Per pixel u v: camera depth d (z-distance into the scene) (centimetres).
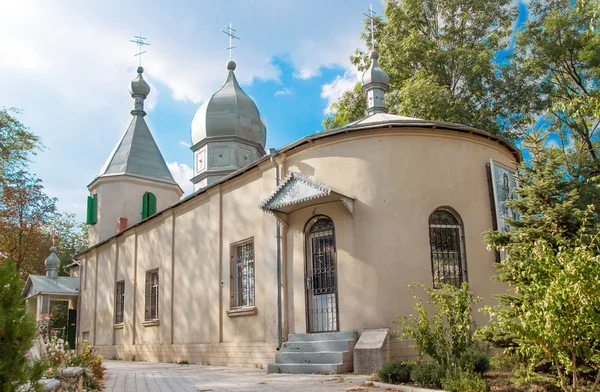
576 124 2292
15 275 464
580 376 752
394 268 1330
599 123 2314
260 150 3055
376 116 1645
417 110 2241
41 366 479
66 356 1007
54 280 3086
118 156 3344
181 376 1305
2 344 438
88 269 2933
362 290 1336
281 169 1555
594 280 604
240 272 1730
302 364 1280
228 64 3153
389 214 1363
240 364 1627
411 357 1254
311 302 1436
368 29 2725
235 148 2928
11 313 448
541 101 2347
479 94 2403
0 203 3338
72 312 2988
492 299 1391
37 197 3562
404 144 1408
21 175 3428
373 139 1416
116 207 3181
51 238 4350
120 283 2558
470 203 1433
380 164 1395
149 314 2233
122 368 1644
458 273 1390
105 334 2583
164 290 2111
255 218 1659
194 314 1902
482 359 895
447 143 1444
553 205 978
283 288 1495
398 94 2355
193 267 1948
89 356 1201
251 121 2988
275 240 1548
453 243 1406
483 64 2341
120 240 2589
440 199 1398
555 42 2281
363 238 1363
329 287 1410
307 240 1474
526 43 2370
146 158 3372
